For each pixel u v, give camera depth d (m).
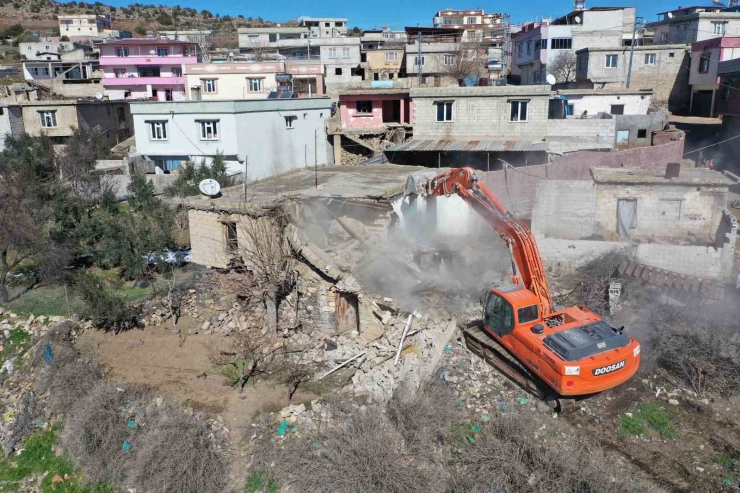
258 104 33.94
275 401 16.06
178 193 28.88
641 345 16.84
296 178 23.98
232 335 19.70
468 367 16.56
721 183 22.56
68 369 17.12
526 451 13.27
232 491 13.30
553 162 29.67
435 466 13.25
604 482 12.05
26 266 25.39
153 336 19.98
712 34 52.31
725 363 15.65
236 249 19.92
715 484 12.37
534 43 53.84
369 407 15.00
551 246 22.05
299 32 80.44
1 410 16.95
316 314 19.03
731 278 20.45
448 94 35.38
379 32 78.12
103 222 25.00
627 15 57.16
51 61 66.62
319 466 13.23
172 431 14.16
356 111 40.59
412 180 20.84
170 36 89.75
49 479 14.31
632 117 38.81
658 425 14.23
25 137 39.88
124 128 51.50
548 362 13.84
